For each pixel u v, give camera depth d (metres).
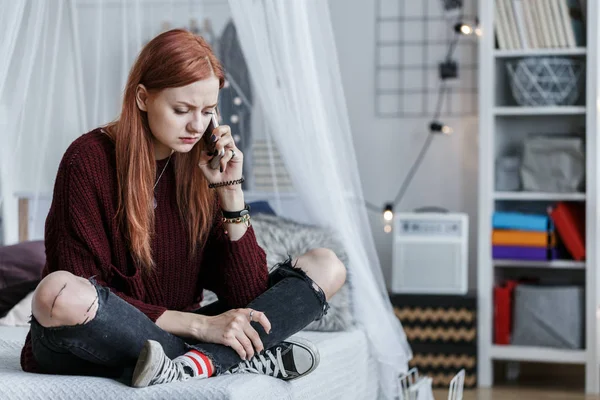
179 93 2.01
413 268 4.37
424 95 4.79
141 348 1.90
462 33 4.72
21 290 3.19
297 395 2.19
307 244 3.05
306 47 2.94
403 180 4.81
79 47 3.84
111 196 2.07
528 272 4.75
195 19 4.33
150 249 2.12
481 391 4.26
